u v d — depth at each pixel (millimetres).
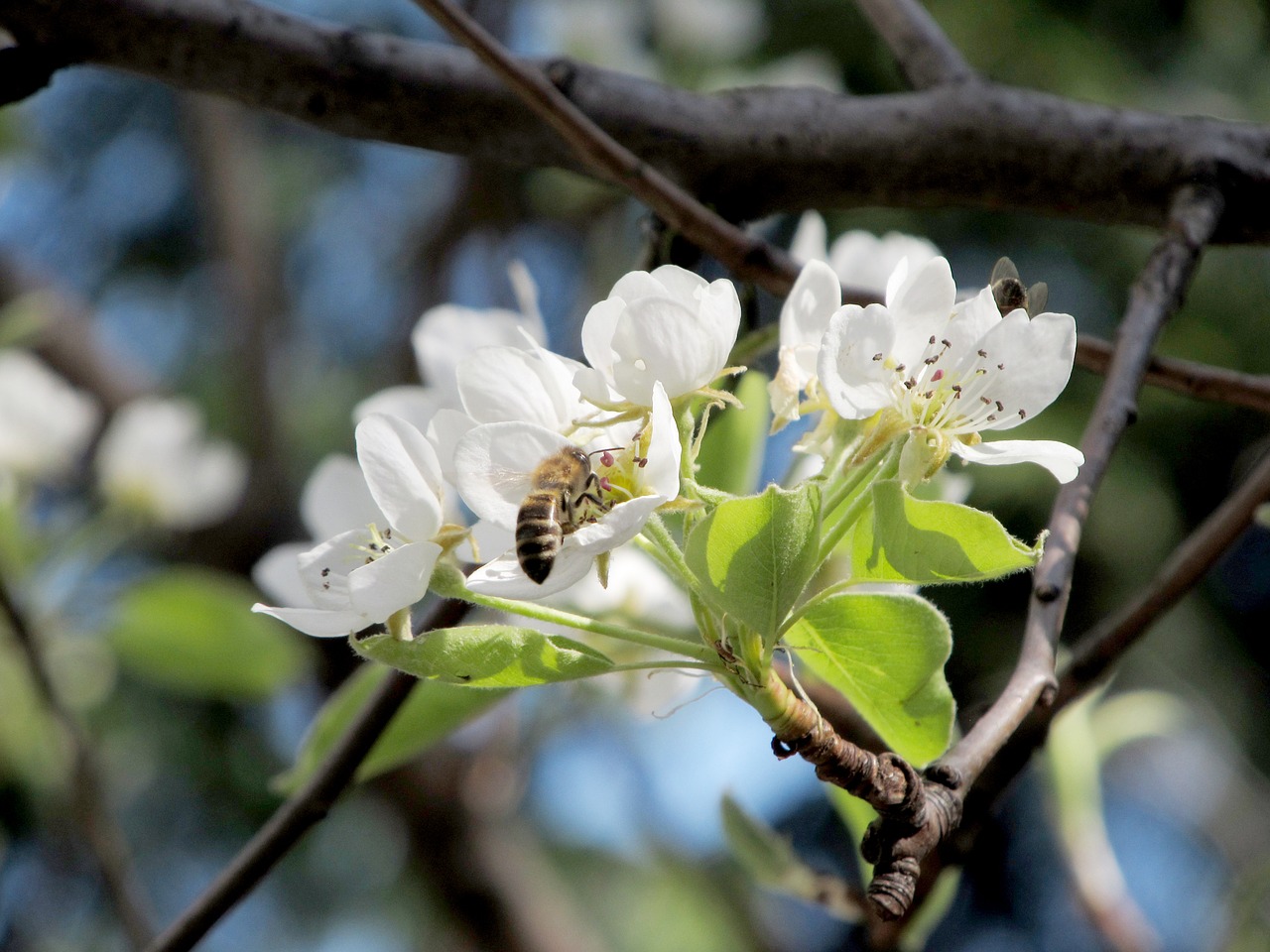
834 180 490
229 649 674
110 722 961
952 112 490
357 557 423
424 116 482
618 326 420
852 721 464
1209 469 1015
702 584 407
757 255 462
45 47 472
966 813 474
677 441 414
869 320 414
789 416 426
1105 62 1033
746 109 488
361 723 464
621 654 482
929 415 419
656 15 1016
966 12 1025
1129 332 452
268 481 942
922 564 411
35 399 761
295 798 465
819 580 459
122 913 544
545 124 483
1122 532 984
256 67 478
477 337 473
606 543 413
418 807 840
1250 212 486
